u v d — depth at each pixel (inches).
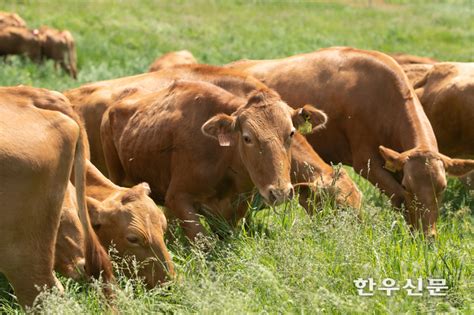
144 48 1280.8
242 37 1460.4
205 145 455.5
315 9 1937.7
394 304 329.1
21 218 330.6
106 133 525.3
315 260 372.8
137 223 384.5
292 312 331.9
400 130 525.0
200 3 1888.5
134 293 376.5
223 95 461.4
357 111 539.5
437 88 612.1
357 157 546.3
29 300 341.7
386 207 485.4
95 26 1457.9
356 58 552.7
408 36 1539.1
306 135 559.2
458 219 503.5
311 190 458.0
